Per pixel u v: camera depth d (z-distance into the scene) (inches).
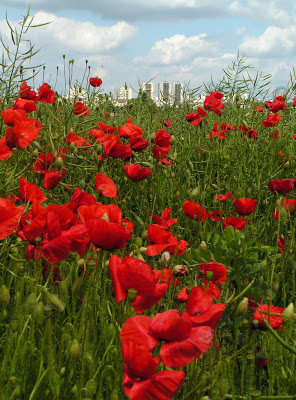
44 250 74.5
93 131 181.5
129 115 262.1
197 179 206.1
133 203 173.9
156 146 180.4
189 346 56.8
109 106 280.7
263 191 186.7
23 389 71.6
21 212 78.1
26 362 73.4
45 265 91.0
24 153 155.0
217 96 251.3
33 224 74.4
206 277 93.9
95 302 81.6
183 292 87.9
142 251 92.2
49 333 68.5
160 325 56.9
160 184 179.2
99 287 95.0
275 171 204.8
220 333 90.4
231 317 94.3
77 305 99.6
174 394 54.6
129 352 54.3
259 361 86.9
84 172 166.7
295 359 88.0
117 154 154.4
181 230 156.3
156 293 66.9
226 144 232.1
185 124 257.0
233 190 185.8
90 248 84.5
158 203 175.6
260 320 77.6
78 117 218.5
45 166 142.3
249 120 257.3
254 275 100.9
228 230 98.0
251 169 206.1
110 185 119.8
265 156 208.2
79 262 82.3
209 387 72.9
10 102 179.9
